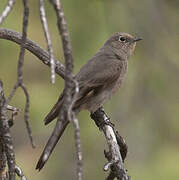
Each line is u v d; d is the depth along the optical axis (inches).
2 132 227.0
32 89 483.2
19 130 560.4
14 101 479.8
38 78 501.7
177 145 491.5
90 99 370.3
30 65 504.4
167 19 503.5
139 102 491.8
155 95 494.0
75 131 180.2
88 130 466.9
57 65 329.4
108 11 467.2
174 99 494.0
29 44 317.7
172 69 494.6
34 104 472.1
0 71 460.4
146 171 472.7
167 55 500.7
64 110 179.6
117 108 489.7
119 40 420.8
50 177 518.0
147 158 482.0
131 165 477.7
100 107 378.0
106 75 382.9
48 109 470.6
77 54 447.5
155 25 498.3
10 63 456.4
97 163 481.1
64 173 513.7
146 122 490.0
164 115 492.4
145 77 494.0
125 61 418.6
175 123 494.6
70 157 514.3
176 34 502.3
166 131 491.5
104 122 361.7
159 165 477.7
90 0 455.5
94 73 380.2
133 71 496.1
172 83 494.0
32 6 462.0
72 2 448.5
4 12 169.0
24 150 552.7
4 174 250.5
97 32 459.2
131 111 489.4
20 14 441.4
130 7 491.2
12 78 466.9
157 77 494.0
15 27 437.1
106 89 383.6
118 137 304.7
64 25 177.2
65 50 177.8
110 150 284.8
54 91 474.6
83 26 452.1
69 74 178.5
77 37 450.0
